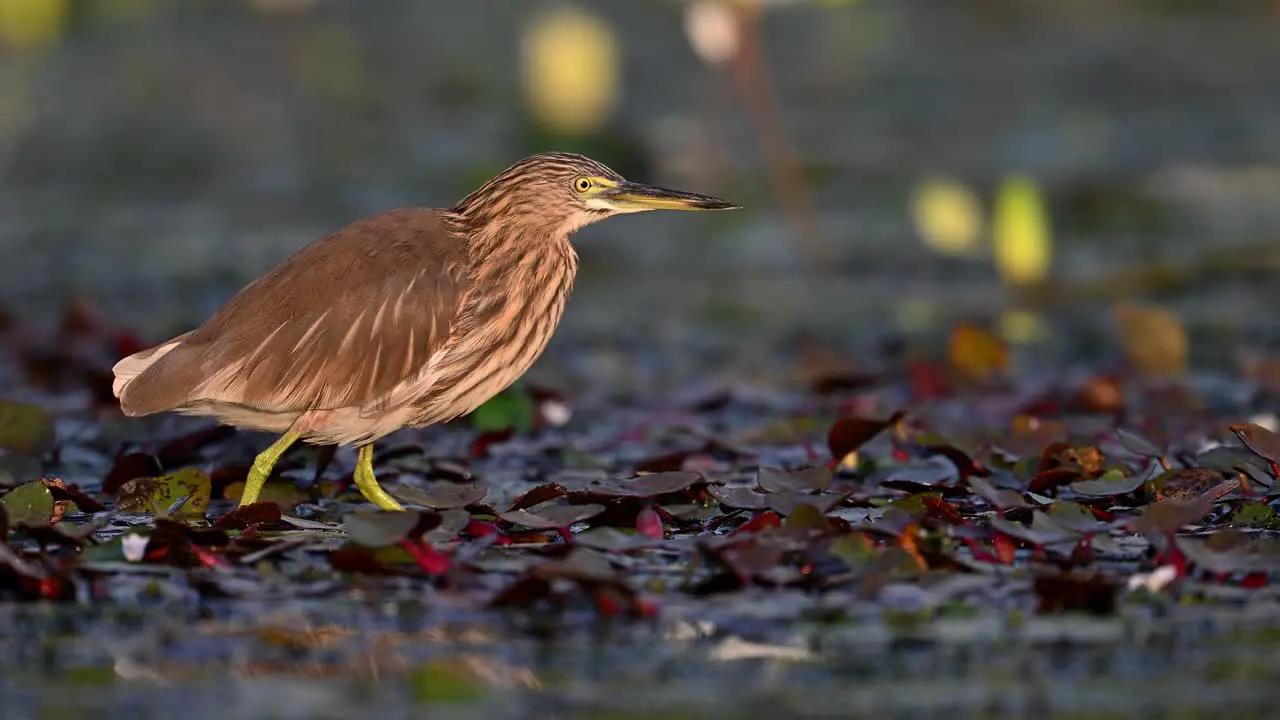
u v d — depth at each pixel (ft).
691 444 38.34
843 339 55.21
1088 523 28.55
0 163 80.43
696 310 59.98
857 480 34.78
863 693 22.61
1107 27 100.27
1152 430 37.06
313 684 22.75
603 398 46.34
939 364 46.55
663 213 75.61
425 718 21.59
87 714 21.59
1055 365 51.19
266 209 72.18
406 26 102.27
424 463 36.22
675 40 97.86
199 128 85.40
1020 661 23.81
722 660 23.77
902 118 83.97
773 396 45.03
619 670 23.38
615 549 27.53
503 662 23.62
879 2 106.52
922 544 27.53
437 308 32.89
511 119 81.92
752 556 26.76
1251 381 45.78
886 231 69.56
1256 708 22.11
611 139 73.56
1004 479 34.09
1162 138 79.87
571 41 72.69
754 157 76.59
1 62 97.91
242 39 101.50
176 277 61.98
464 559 27.37
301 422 31.99
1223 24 100.27
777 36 100.83
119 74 95.09
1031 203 55.93
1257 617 25.57
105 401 41.86
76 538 27.58
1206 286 60.59
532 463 37.68
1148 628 25.13
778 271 66.18
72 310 51.42
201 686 22.67
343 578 27.02
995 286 62.90
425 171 75.77
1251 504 30.63
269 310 31.58
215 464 36.06
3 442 35.81
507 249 34.35
